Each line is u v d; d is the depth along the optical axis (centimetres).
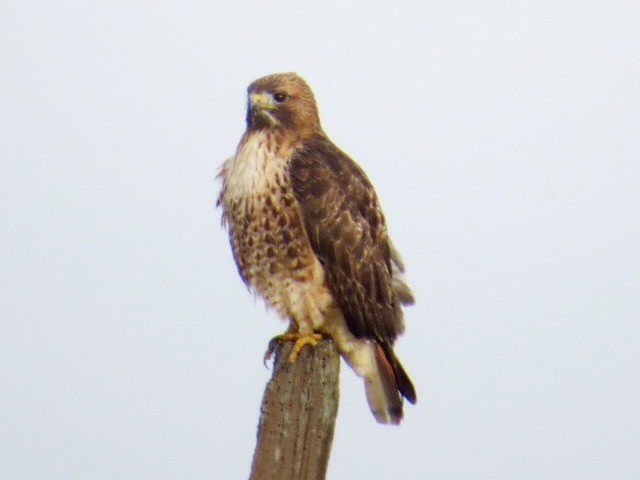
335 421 852
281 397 845
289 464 828
